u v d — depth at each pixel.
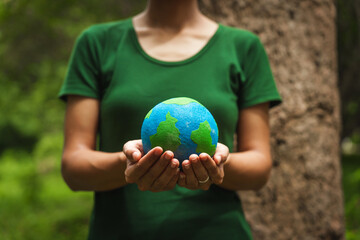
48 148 7.04
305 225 2.61
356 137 7.98
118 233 1.60
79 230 5.59
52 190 7.35
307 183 2.62
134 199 1.62
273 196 2.60
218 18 2.71
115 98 1.63
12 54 5.95
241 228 1.66
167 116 1.31
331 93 2.75
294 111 2.64
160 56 1.71
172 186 1.33
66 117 1.74
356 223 4.05
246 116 1.76
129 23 1.80
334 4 2.87
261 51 1.82
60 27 5.48
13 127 11.12
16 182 8.17
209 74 1.67
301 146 2.63
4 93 5.95
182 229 1.57
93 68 1.74
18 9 4.81
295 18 2.69
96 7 5.38
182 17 1.77
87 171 1.56
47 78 5.91
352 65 4.21
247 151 1.72
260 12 2.68
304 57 2.69
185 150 1.30
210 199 1.62
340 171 2.82
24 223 5.80
